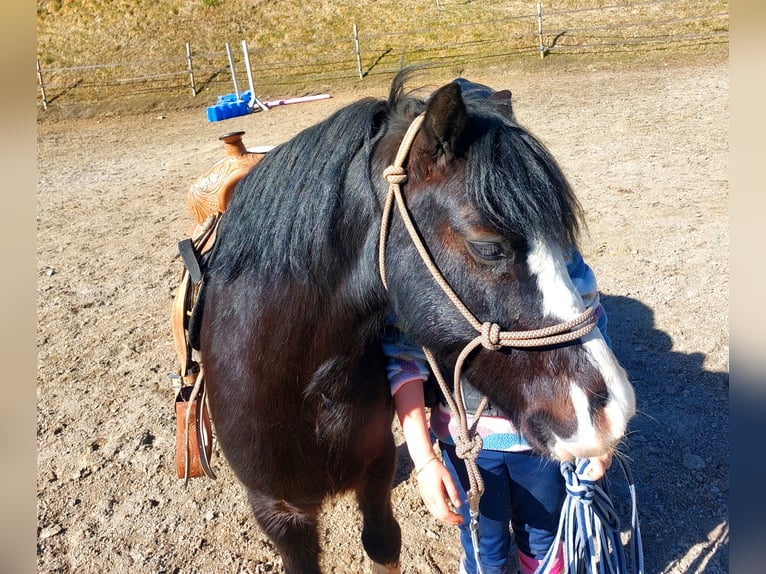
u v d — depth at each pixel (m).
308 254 1.49
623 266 4.65
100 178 9.05
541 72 12.92
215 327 1.72
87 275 5.54
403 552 2.60
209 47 15.82
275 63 15.11
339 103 12.57
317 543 1.92
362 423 1.69
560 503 1.99
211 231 2.10
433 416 1.97
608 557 1.95
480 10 15.94
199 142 10.86
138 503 2.94
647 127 8.21
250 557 2.63
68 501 2.95
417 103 1.54
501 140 1.34
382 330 1.63
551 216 1.30
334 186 1.48
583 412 1.38
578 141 7.91
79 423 3.52
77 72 15.15
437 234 1.39
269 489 1.75
